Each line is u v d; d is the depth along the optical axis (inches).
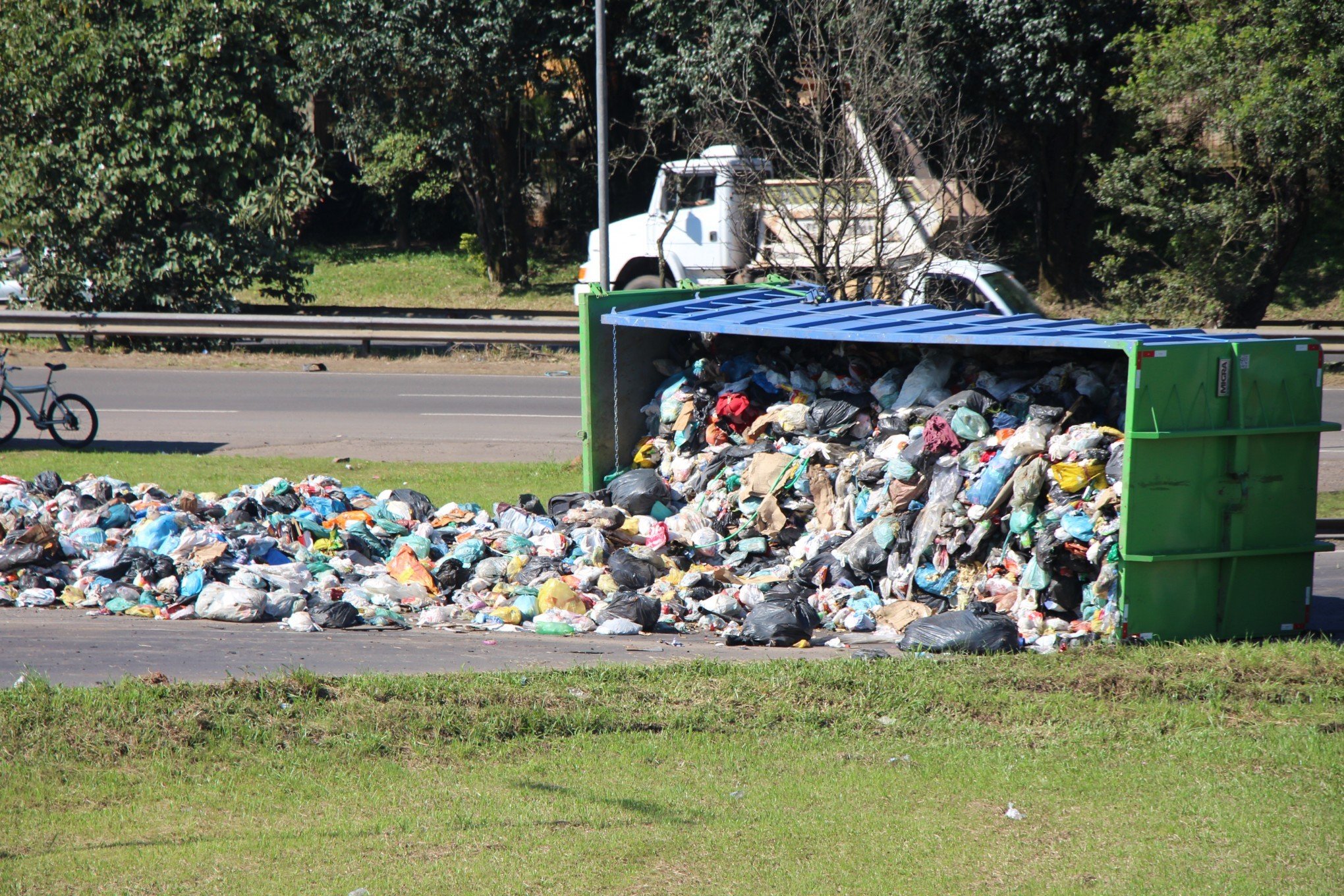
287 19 2962.6
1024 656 902.4
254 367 2701.8
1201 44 2417.6
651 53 3472.0
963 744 737.6
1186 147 2755.9
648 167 4739.2
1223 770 701.3
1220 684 838.5
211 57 2824.8
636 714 760.3
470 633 992.2
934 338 1072.2
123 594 1016.9
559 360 2839.6
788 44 2770.7
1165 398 938.1
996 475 1040.8
